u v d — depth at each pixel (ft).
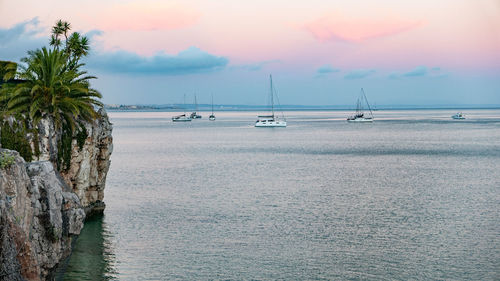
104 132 181.98
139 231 159.33
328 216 181.16
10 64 158.61
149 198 214.69
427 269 126.72
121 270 124.16
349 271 125.39
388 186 249.14
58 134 156.46
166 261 131.23
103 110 184.03
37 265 85.92
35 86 145.69
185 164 351.05
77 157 163.32
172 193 227.81
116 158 392.27
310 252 139.44
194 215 181.57
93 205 179.63
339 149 471.21
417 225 168.25
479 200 211.41
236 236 154.61
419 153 424.87
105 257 133.28
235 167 333.21
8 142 138.92
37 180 98.53
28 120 148.05
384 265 129.49
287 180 271.08
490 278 120.67
